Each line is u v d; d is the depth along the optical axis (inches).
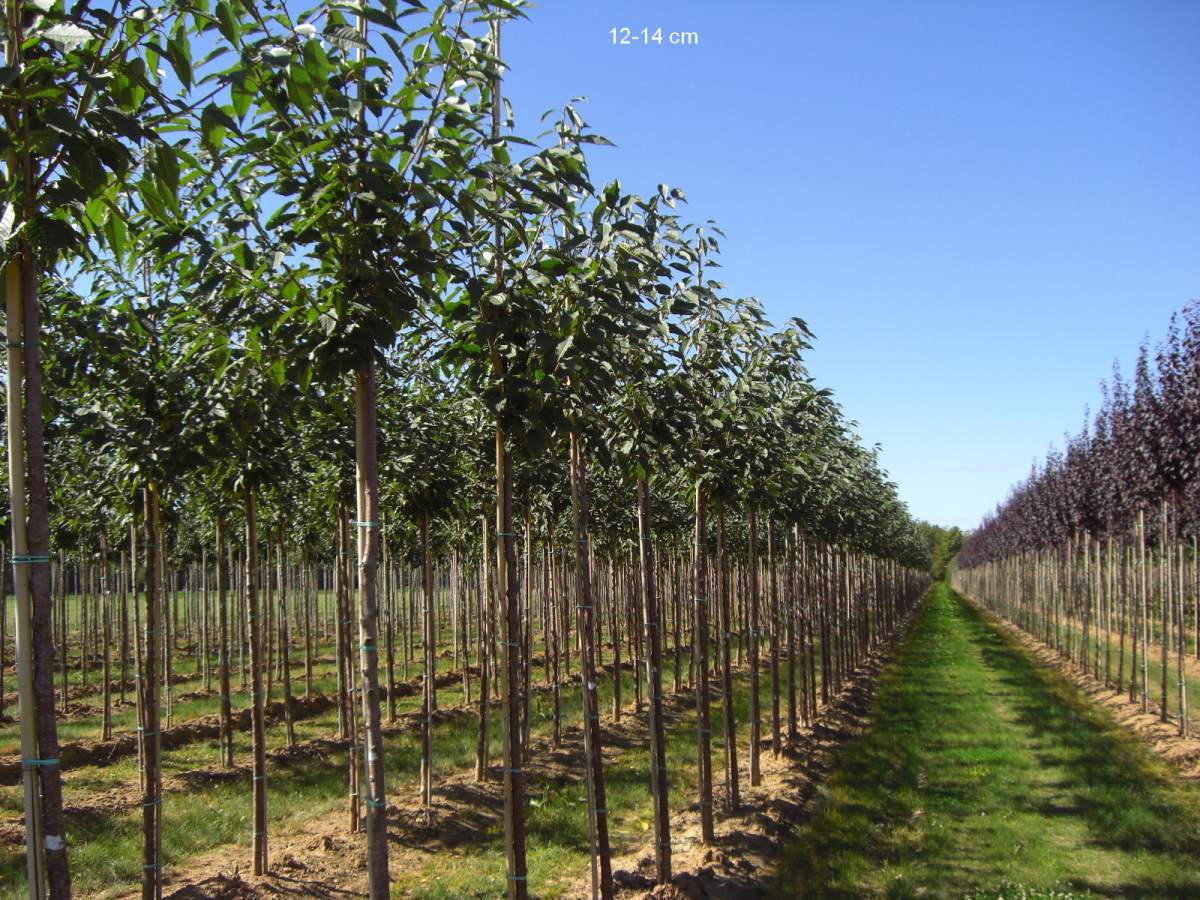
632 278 222.4
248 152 155.6
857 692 852.0
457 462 429.7
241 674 776.9
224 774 490.6
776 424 396.5
